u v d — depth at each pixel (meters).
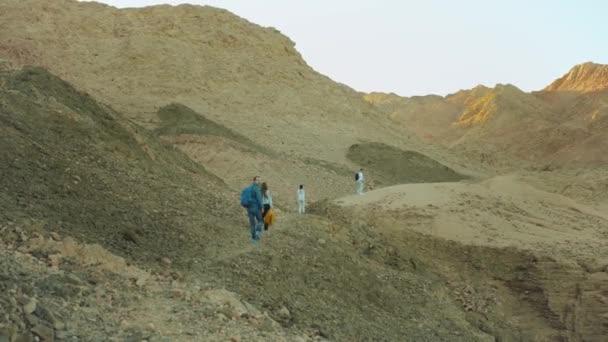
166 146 22.81
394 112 111.12
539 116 90.44
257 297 11.55
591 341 17.38
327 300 13.25
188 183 18.41
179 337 8.16
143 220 13.20
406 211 22.27
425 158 51.38
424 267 19.20
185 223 14.13
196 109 50.16
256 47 61.81
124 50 55.72
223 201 17.34
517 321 18.19
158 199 14.98
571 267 18.81
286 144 47.56
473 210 22.77
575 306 18.05
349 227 18.50
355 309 13.72
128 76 52.94
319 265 14.49
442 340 14.11
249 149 39.12
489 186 26.48
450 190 24.78
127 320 8.34
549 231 21.78
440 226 21.36
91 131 17.28
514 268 19.64
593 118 81.88
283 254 13.98
